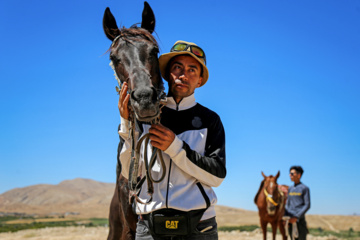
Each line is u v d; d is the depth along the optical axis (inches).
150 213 110.3
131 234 139.5
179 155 103.6
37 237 583.8
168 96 123.2
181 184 109.9
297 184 364.5
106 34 120.6
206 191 113.2
